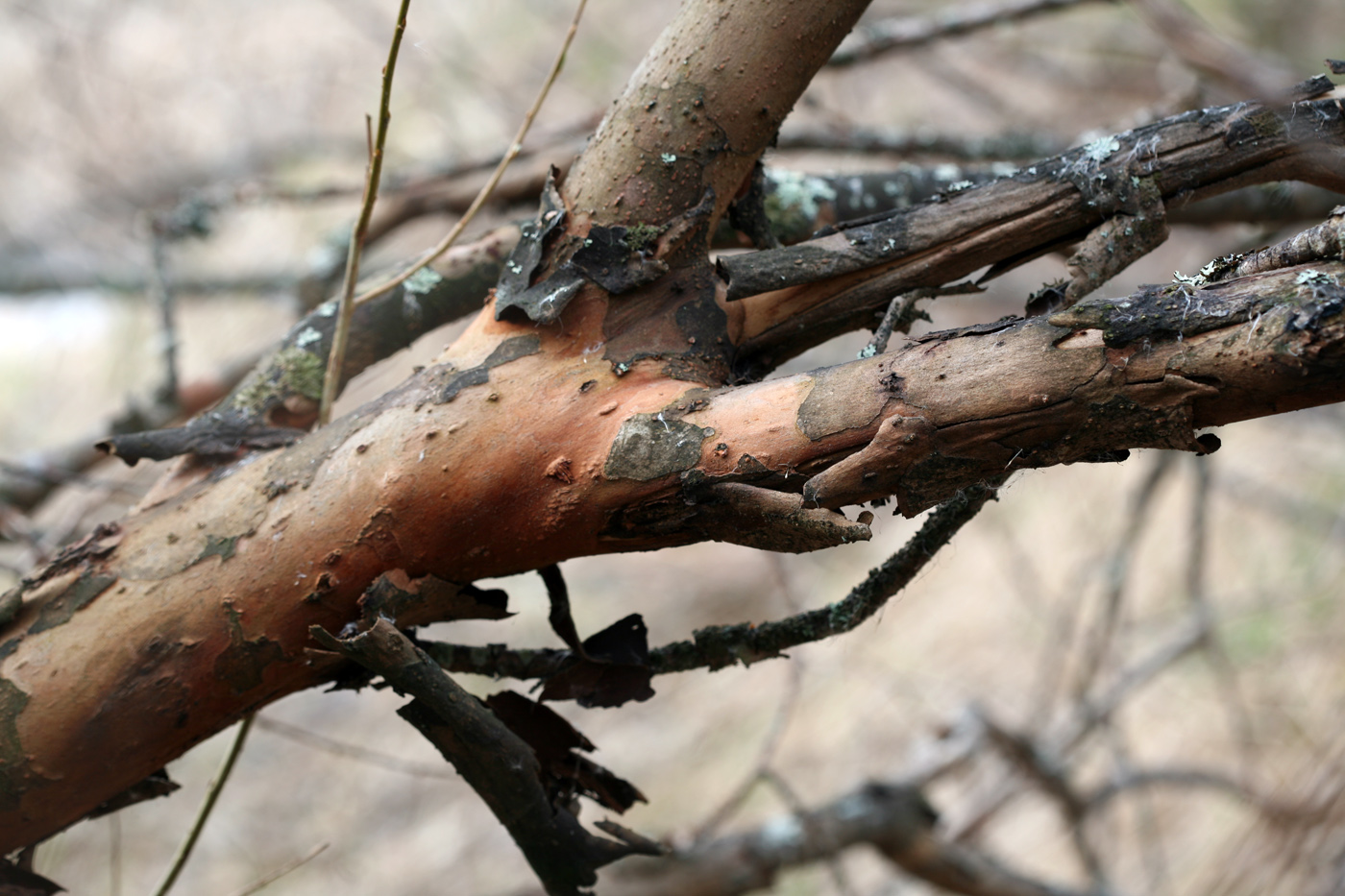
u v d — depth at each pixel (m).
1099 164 1.46
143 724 1.46
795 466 1.41
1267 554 4.14
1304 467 4.32
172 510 1.47
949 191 1.48
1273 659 3.78
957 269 1.48
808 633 1.47
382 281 1.59
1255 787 2.82
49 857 3.69
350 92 5.68
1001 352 1.39
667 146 1.46
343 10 5.09
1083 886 3.30
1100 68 4.67
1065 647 3.39
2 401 5.72
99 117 5.51
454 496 1.44
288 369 1.56
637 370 1.45
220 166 5.51
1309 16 4.82
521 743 1.44
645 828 4.03
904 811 2.26
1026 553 4.53
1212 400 1.37
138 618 1.46
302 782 4.37
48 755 1.45
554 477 1.43
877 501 1.41
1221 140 1.46
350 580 1.45
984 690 4.02
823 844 2.16
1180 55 2.09
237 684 1.46
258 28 5.82
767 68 1.46
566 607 1.47
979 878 2.35
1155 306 1.38
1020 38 4.59
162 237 2.29
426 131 5.20
